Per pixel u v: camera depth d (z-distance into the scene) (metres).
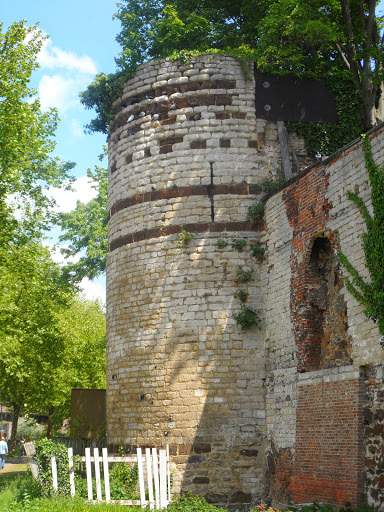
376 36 25.77
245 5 26.11
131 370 21.52
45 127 31.09
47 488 16.14
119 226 22.92
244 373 20.28
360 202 15.87
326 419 16.45
